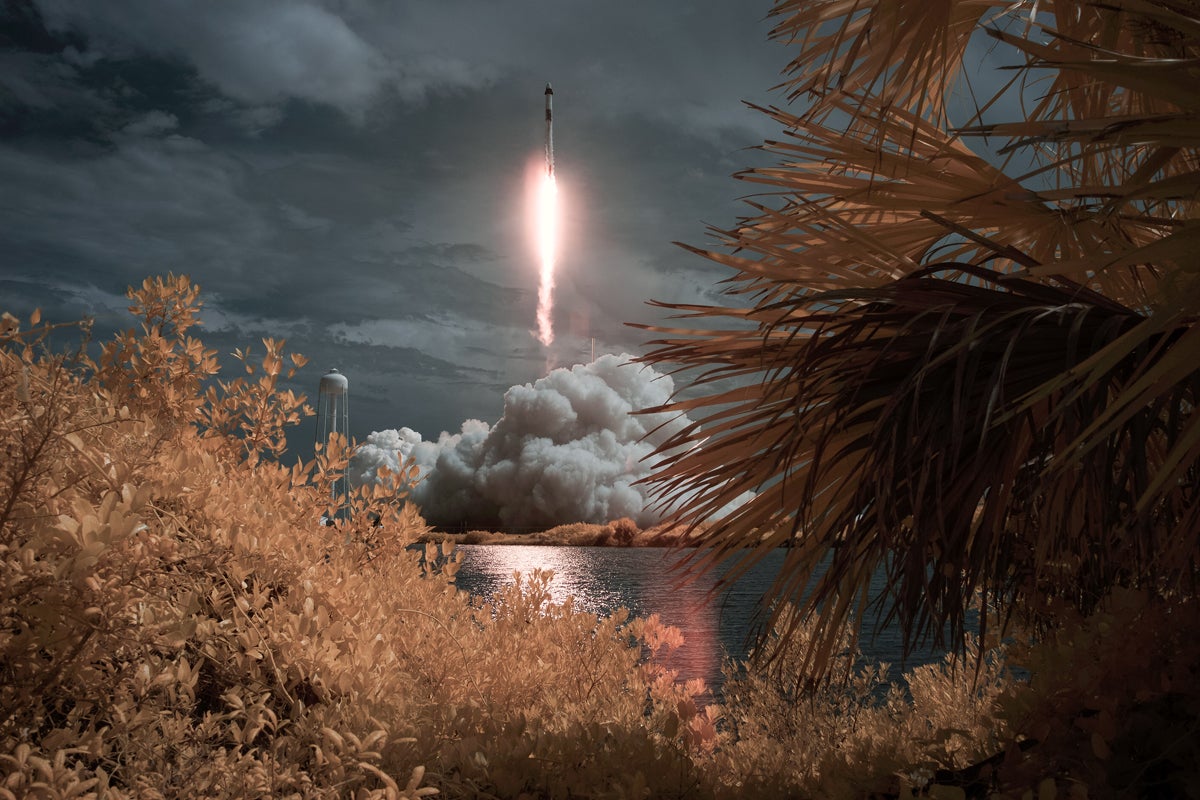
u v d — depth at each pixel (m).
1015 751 1.83
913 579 1.81
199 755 1.53
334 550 2.81
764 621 2.14
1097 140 1.56
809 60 2.48
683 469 2.16
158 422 2.45
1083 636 1.92
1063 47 1.99
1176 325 1.62
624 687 3.16
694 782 2.21
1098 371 1.48
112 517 1.39
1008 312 1.78
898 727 3.07
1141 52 2.01
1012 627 2.82
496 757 2.03
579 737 2.20
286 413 2.95
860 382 1.77
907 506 1.90
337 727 1.78
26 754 1.26
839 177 2.32
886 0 1.91
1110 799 1.59
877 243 2.22
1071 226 2.02
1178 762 1.58
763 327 2.21
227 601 1.97
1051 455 2.02
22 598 1.35
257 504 2.35
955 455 1.65
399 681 2.23
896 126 2.23
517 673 2.74
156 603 1.62
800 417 1.94
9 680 1.34
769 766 2.73
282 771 1.60
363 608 2.24
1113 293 2.15
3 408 1.44
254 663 1.79
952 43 2.36
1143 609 1.86
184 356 2.76
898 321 1.89
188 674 1.61
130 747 1.45
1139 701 1.72
